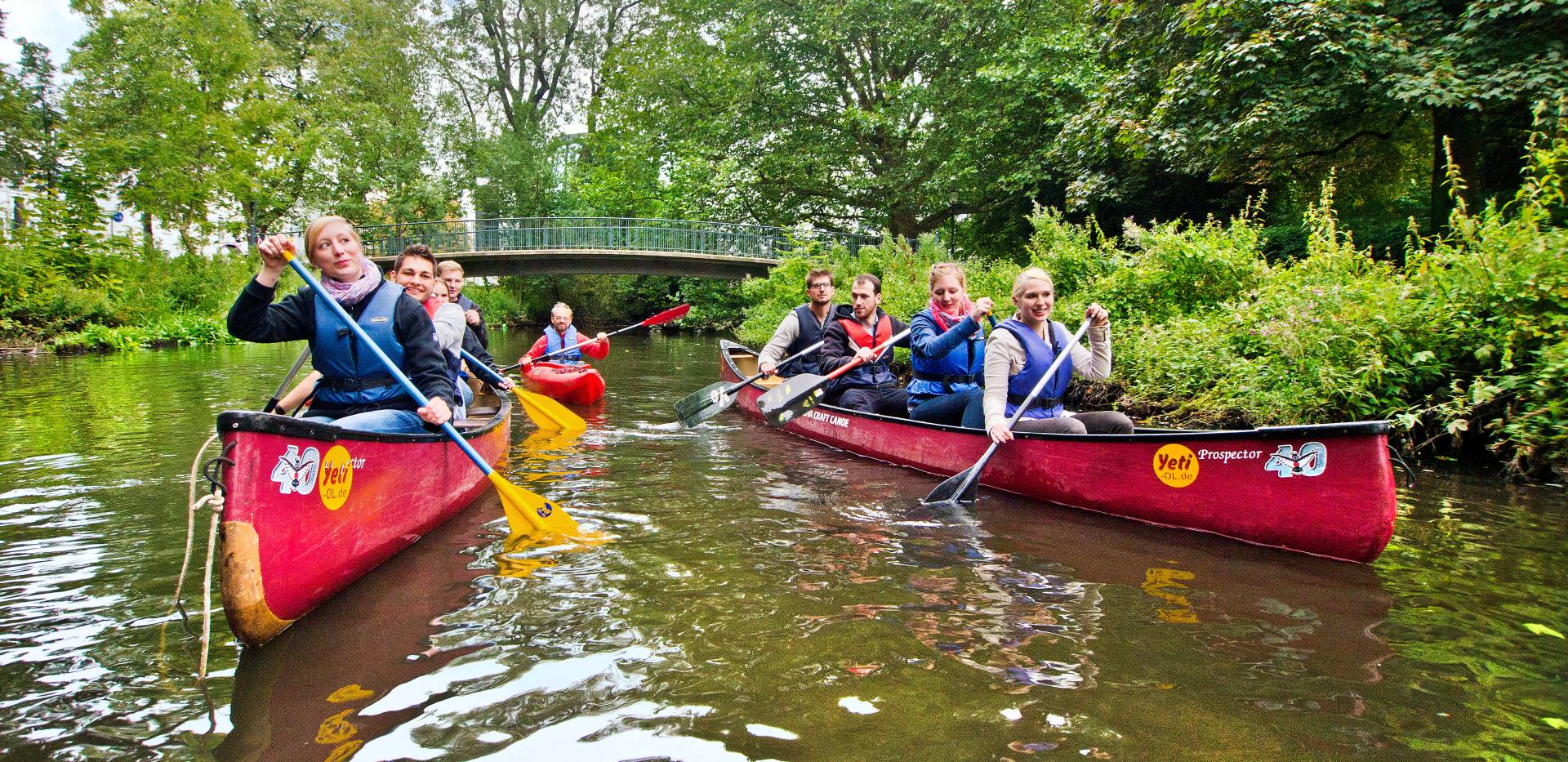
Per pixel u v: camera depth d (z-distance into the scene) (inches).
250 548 85.8
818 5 744.3
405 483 121.3
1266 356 221.6
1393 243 418.0
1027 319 165.6
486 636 89.9
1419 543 123.8
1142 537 128.9
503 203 1225.4
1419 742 68.9
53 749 67.6
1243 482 125.1
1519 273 182.1
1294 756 66.6
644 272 1000.2
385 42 1066.1
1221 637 89.5
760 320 686.5
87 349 552.7
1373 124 424.5
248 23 1019.3
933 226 813.9
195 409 260.5
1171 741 68.8
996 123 642.8
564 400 308.5
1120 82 451.5
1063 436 149.5
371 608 98.2
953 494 149.3
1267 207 562.6
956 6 684.7
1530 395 172.6
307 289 127.3
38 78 1050.1
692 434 236.7
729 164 783.1
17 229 626.2
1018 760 65.7
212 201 790.5
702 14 841.5
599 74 1197.7
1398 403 190.5
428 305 177.5
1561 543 123.0
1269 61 353.7
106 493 150.8
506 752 67.5
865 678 79.8
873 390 229.9
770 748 67.7
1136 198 556.4
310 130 941.8
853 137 784.3
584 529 131.6
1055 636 89.7
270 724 71.6
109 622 93.3
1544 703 75.1
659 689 77.7
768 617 95.0
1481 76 321.4
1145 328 269.3
